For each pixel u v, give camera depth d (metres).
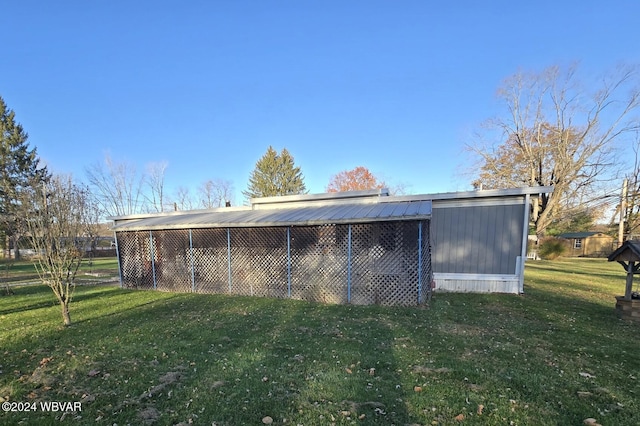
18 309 6.95
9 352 4.14
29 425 2.47
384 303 7.02
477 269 8.56
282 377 3.26
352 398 2.81
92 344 4.41
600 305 6.90
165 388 3.04
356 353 3.93
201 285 9.05
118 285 10.66
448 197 8.70
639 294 5.85
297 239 7.86
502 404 2.70
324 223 7.32
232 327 5.21
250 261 8.43
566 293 8.35
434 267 8.90
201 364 3.63
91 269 15.62
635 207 19.81
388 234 7.06
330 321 5.56
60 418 2.55
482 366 3.52
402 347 4.16
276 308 6.68
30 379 3.29
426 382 3.12
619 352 3.98
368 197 10.47
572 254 28.09
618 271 14.38
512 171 21.39
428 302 7.11
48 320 5.86
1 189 21.06
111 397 2.88
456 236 8.73
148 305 7.20
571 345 4.26
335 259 7.44
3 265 15.99
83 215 6.54
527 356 3.84
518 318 5.75
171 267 9.45
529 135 20.56
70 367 3.60
